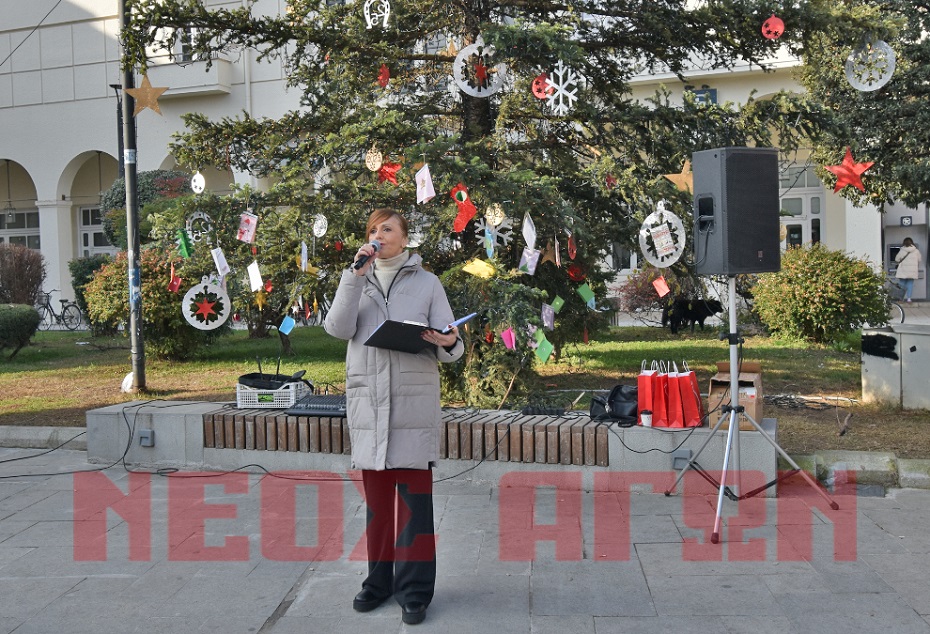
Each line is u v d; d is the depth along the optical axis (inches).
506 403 295.3
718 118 307.6
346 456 253.6
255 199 295.0
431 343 156.3
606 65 332.5
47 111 892.6
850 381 380.8
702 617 155.2
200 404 281.3
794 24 291.3
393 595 167.2
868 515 210.8
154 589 174.7
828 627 149.9
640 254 337.1
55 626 158.4
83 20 872.3
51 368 489.7
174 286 303.3
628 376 403.5
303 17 315.3
